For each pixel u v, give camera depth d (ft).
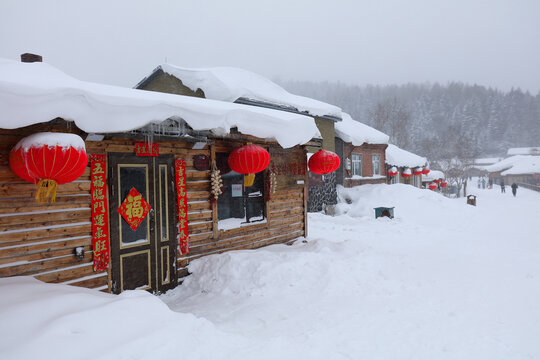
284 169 25.72
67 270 13.88
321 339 12.14
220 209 21.39
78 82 13.16
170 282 17.97
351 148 64.08
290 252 20.63
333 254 21.77
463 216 50.57
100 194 14.89
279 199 25.71
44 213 13.29
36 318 9.62
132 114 13.39
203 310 15.15
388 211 47.06
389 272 20.54
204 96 39.34
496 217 51.85
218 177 20.27
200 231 19.74
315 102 53.31
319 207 56.03
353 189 61.57
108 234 15.11
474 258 25.95
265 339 12.00
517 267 23.13
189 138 17.78
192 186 19.26
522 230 40.50
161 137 16.84
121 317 10.47
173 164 18.20
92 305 10.92
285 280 18.07
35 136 11.00
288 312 14.82
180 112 15.06
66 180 11.66
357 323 13.71
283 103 43.98
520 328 13.50
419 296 17.15
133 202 16.22
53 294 11.09
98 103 12.30
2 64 12.10
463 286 18.83
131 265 16.15
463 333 12.96
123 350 9.05
